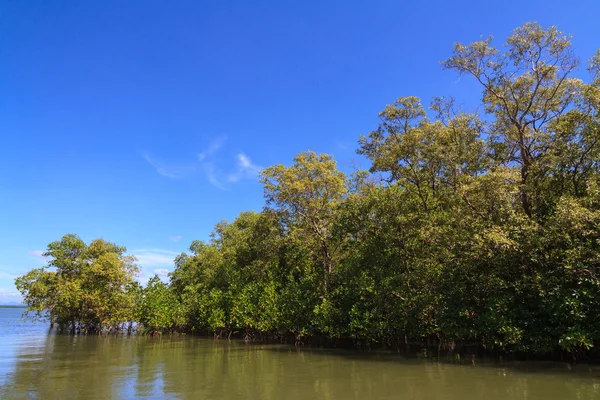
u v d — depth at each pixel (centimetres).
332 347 2559
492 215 1750
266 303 2888
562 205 1487
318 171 2689
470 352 1958
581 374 1362
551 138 1811
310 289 2644
